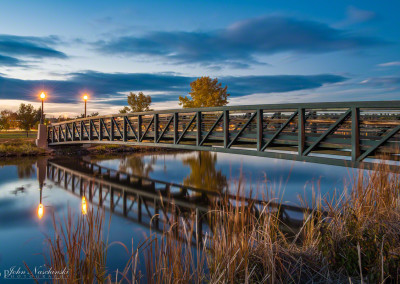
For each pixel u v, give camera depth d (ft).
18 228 21.22
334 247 10.59
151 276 8.80
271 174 40.91
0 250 17.37
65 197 32.17
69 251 9.04
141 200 31.48
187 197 32.24
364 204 13.33
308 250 11.21
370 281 8.66
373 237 10.10
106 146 92.22
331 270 10.00
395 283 8.54
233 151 34.60
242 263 9.70
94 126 67.46
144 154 83.51
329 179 35.63
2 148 75.82
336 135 25.62
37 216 24.30
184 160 66.74
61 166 58.39
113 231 20.24
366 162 22.72
